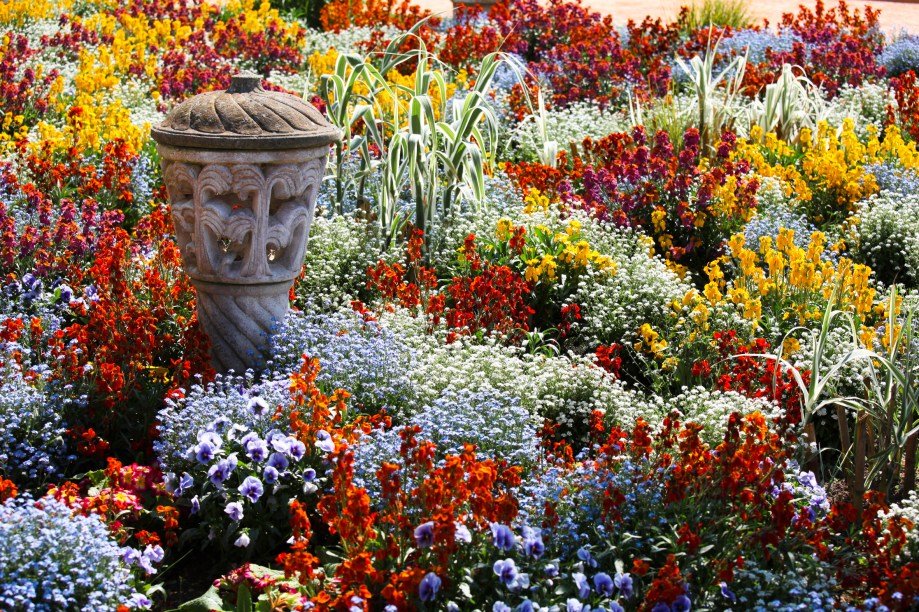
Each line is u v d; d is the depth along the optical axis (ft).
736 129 32.40
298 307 20.62
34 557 11.35
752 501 12.52
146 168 26.89
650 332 18.83
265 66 42.11
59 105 31.94
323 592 11.68
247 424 14.64
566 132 32.71
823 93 37.76
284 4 56.34
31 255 19.86
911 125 32.01
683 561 12.11
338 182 23.75
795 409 15.12
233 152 15.83
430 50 43.47
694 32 46.68
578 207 25.04
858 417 14.67
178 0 50.21
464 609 11.54
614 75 39.58
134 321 16.35
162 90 33.30
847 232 24.72
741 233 21.99
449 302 21.24
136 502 13.71
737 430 13.06
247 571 12.62
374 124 23.08
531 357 18.35
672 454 14.19
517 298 19.76
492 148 24.40
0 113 30.22
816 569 12.19
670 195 25.35
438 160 24.29
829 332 18.57
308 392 14.51
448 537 11.04
